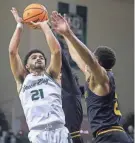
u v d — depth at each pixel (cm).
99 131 580
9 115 2144
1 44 2280
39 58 616
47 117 588
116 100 599
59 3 2330
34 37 2212
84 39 2416
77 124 717
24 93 602
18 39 631
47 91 599
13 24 2266
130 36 2616
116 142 574
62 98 715
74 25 2375
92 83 581
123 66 2588
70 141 595
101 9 2512
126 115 2481
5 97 2241
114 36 2558
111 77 593
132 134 2106
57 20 545
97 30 2480
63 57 722
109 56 605
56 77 616
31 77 608
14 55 628
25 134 1970
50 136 584
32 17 621
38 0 2258
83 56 549
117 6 2586
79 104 726
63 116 602
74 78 730
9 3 2264
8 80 2256
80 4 2416
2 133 1984
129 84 2603
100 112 582
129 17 2623
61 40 1402
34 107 592
